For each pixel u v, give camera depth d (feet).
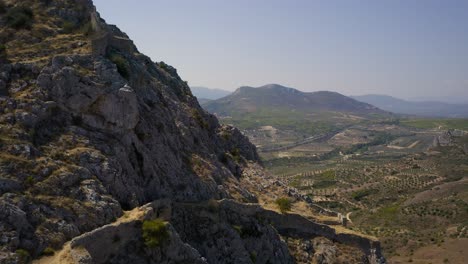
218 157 255.50
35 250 116.98
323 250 213.05
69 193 134.10
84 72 166.61
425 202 599.98
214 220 175.52
